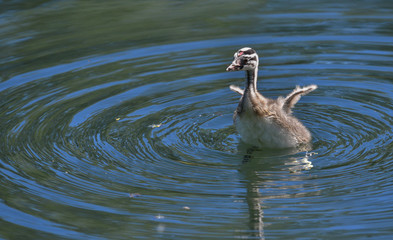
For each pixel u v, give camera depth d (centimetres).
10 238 1116
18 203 1236
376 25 2186
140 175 1341
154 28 2222
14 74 1878
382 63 1902
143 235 1116
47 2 2528
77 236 1122
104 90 1777
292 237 1100
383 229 1109
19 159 1416
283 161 1399
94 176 1334
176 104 1708
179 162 1397
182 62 1956
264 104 1425
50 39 2138
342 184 1276
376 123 1565
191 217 1175
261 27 2208
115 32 2194
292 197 1238
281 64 1930
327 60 1942
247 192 1264
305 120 1620
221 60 1956
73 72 1891
